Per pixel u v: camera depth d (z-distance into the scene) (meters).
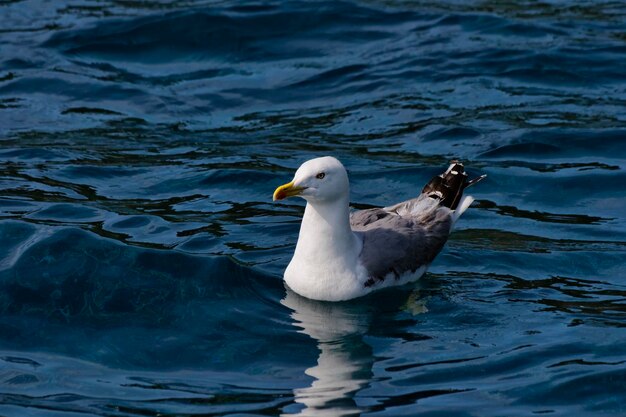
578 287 13.15
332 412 10.24
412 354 11.50
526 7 23.09
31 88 19.64
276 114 18.98
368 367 11.21
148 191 15.86
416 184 16.19
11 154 17.02
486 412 10.27
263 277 13.24
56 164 16.69
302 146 17.61
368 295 12.94
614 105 18.84
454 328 12.12
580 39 21.31
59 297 12.41
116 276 12.88
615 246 14.20
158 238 14.09
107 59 20.86
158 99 19.47
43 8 22.88
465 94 19.45
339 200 12.63
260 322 12.21
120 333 11.80
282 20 22.20
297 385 10.80
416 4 23.22
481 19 22.36
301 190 12.45
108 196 15.59
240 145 17.67
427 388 10.74
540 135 17.70
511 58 20.59
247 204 15.55
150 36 21.56
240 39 21.55
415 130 18.16
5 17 22.38
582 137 17.62
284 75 20.39
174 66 20.77
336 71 20.44
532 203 15.65
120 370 11.09
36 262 13.01
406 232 13.42
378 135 18.03
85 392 10.59
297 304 12.70
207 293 12.73
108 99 19.44
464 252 14.10
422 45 21.30
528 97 19.27
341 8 22.69
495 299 12.84
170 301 12.51
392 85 19.86
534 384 10.77
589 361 11.21
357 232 13.40
